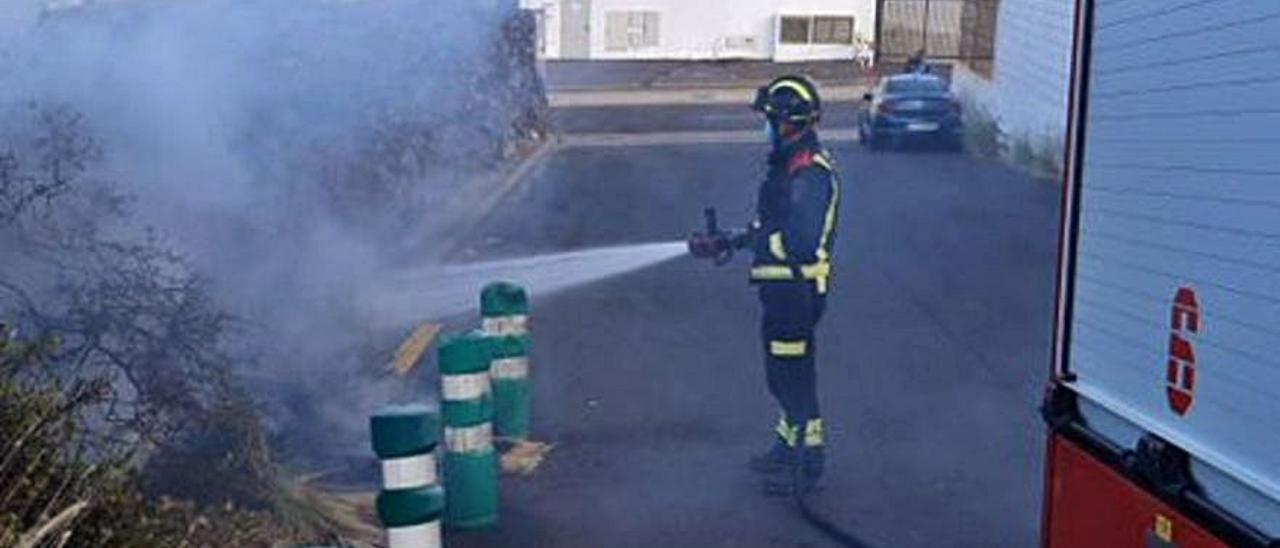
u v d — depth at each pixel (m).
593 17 19.59
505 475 6.19
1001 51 20.12
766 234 5.85
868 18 21.66
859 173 18.94
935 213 15.48
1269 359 2.67
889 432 6.93
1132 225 3.28
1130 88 3.29
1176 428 3.06
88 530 3.56
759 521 5.60
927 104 20.47
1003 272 11.90
